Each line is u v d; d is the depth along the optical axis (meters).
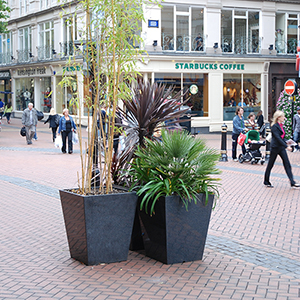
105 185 6.20
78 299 4.60
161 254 5.69
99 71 5.82
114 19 5.68
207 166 5.64
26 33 39.47
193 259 5.79
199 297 4.66
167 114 6.32
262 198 10.05
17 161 15.66
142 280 5.12
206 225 5.79
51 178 12.31
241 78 30.09
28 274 5.32
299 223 7.94
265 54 30.36
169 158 5.58
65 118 17.89
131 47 5.85
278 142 11.19
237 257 6.00
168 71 27.89
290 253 6.23
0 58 43.75
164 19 27.66
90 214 5.47
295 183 11.28
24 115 21.23
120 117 6.41
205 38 28.88
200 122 29.00
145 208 5.61
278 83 31.39
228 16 29.53
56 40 34.34
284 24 31.23
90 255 5.55
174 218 5.56
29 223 7.78
